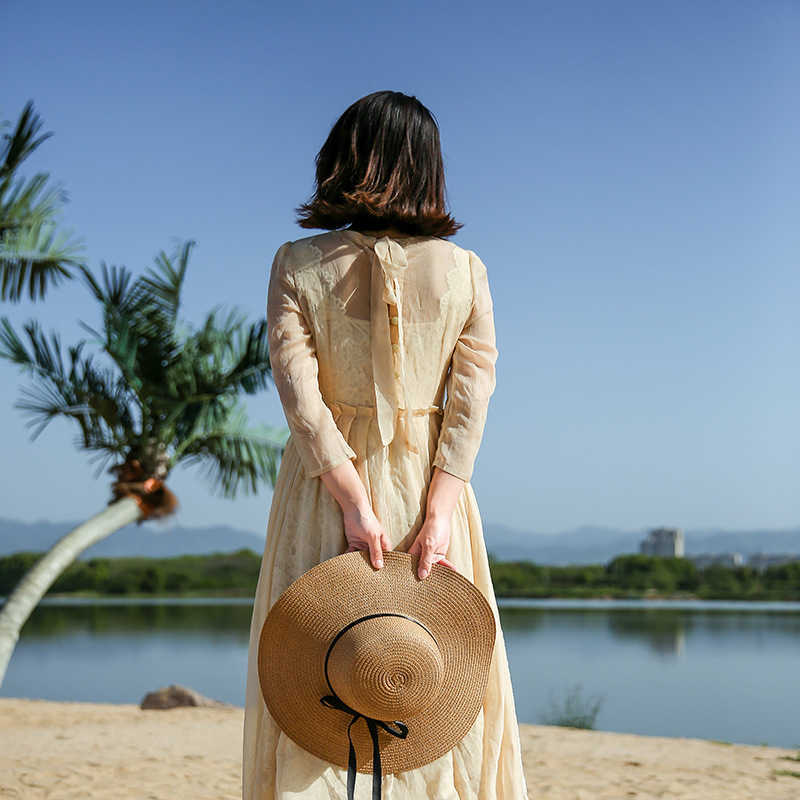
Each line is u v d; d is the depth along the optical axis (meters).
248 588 94.94
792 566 87.69
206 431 10.54
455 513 1.94
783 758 7.00
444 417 1.94
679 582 87.44
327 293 1.89
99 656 29.27
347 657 1.74
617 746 7.66
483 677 1.83
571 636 41.12
